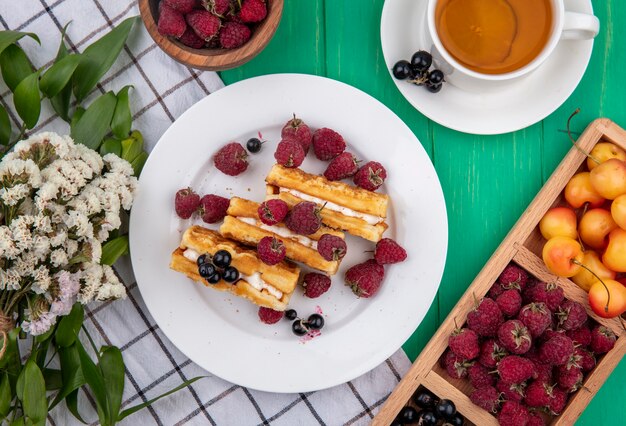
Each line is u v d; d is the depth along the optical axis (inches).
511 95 30.1
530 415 30.2
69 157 27.9
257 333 30.8
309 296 30.2
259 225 30.2
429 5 28.5
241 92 30.3
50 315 27.1
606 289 29.3
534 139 31.8
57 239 26.7
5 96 31.3
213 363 30.6
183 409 31.6
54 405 29.7
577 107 31.7
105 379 29.9
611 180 29.3
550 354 29.5
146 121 31.4
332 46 31.5
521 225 30.4
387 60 30.0
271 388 30.6
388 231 30.9
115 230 30.9
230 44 28.5
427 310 30.6
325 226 30.1
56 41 31.3
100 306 31.4
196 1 28.4
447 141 31.8
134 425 31.5
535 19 28.6
